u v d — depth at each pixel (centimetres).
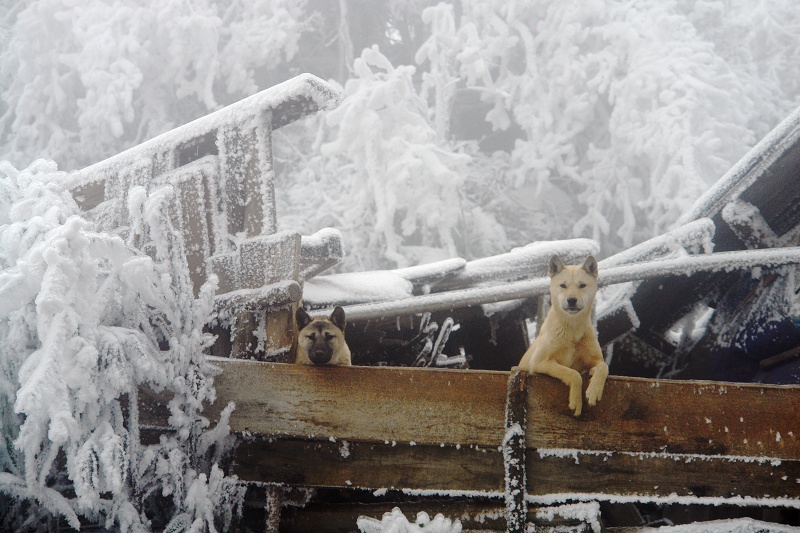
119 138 1502
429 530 333
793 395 370
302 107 497
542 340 409
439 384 393
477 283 586
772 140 513
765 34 1684
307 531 414
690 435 368
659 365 642
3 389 379
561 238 1486
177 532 377
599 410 374
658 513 621
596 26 1538
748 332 570
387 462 393
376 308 501
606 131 1528
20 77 1452
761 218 553
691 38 1492
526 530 366
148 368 385
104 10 1434
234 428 398
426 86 1409
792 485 365
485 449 386
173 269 420
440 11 1439
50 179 452
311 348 436
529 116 1500
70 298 375
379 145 1266
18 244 400
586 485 373
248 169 485
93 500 354
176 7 1403
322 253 521
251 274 461
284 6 1570
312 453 401
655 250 565
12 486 362
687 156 1274
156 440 405
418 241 1455
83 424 370
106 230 523
